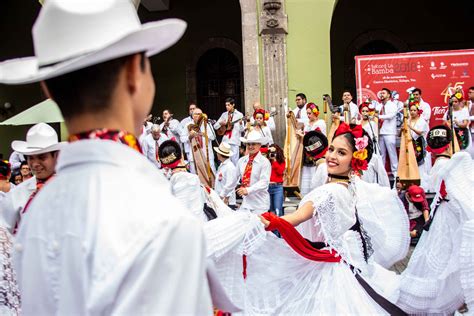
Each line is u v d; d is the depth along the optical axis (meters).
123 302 1.14
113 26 1.28
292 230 3.49
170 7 17.53
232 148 11.77
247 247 3.34
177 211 1.24
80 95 1.32
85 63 1.26
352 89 17.11
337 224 3.59
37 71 1.32
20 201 3.67
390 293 4.07
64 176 1.36
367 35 17.08
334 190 3.61
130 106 1.38
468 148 11.38
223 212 5.96
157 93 17.62
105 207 1.25
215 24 17.38
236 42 17.25
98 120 1.33
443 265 5.08
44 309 1.35
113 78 1.33
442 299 4.72
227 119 11.95
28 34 17.23
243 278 3.45
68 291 1.26
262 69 12.15
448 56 11.90
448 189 5.15
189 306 1.17
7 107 16.94
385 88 11.52
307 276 3.64
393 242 4.23
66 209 1.32
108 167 1.30
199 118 10.27
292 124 10.66
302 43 12.12
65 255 1.28
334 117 10.54
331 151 3.76
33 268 1.37
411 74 11.93
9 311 3.28
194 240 1.22
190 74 17.45
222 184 8.44
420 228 8.66
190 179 5.73
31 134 3.66
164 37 1.37
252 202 7.98
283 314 3.53
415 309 4.71
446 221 5.25
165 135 12.12
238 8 17.27
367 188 4.24
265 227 3.47
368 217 4.16
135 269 1.17
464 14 16.81
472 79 11.86
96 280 1.17
